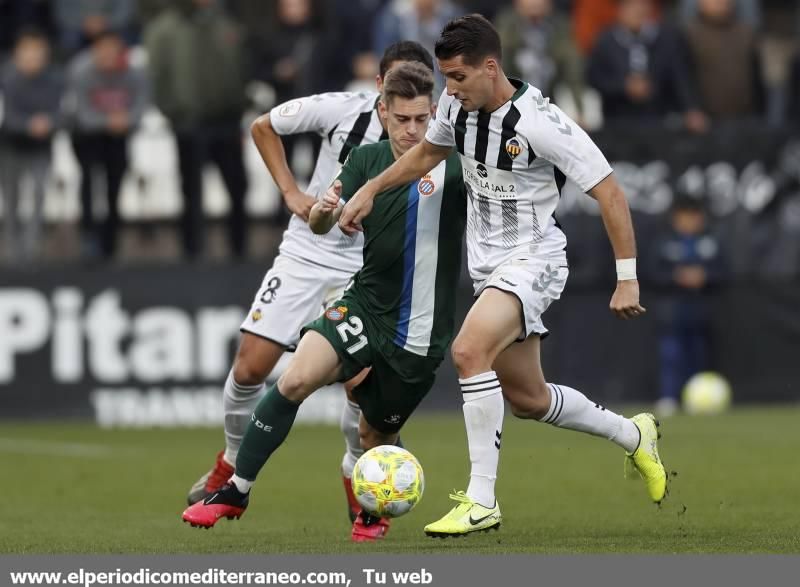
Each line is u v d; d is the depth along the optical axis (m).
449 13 56.94
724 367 58.72
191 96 56.66
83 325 57.03
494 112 24.58
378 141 28.33
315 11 57.38
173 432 53.22
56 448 47.75
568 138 24.50
